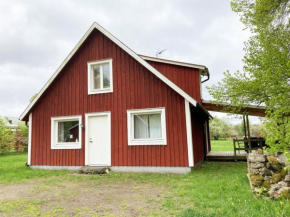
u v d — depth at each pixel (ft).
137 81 30.81
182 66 41.60
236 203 14.43
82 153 32.17
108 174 28.02
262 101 28.66
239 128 123.13
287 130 14.11
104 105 32.01
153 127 29.81
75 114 33.37
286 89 22.15
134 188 20.61
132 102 30.63
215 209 13.66
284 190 15.11
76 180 24.94
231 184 19.57
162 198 17.01
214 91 31.60
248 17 28.35
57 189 21.09
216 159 40.40
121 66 31.99
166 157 28.09
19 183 24.21
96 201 16.93
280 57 24.40
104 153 31.37
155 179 24.13
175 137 27.99
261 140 35.47
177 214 13.52
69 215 14.16
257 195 15.52
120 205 15.78
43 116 35.24
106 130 31.76
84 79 33.73
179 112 28.17
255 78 28.19
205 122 46.85
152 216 13.41
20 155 68.49
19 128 87.56
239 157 38.96
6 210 15.37
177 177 24.72
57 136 34.53
